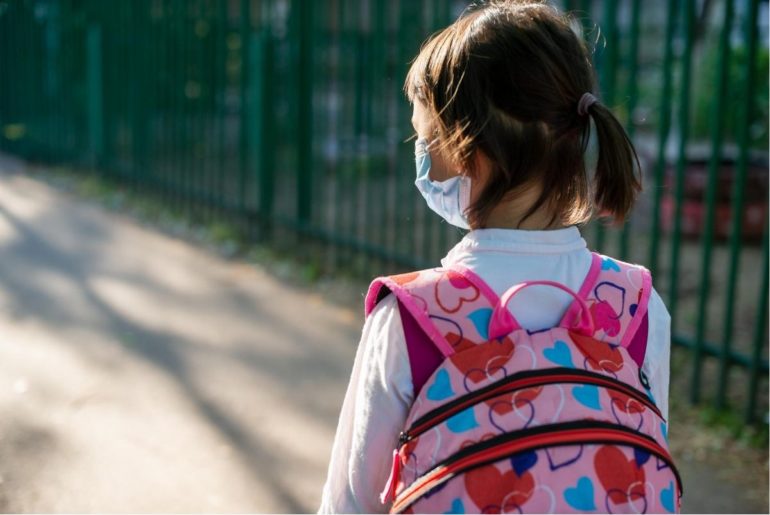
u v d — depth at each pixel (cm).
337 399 365
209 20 649
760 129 609
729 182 646
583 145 126
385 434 125
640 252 623
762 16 394
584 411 117
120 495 282
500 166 122
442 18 477
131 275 534
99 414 337
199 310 472
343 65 552
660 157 376
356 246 534
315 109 566
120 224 672
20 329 426
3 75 973
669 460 122
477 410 117
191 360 398
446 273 126
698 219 652
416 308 122
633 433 118
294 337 436
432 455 117
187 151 686
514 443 114
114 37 780
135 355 401
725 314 353
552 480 113
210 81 654
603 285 129
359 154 544
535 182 125
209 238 625
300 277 537
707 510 291
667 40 368
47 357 392
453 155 125
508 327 121
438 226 506
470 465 115
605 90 394
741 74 575
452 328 122
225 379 379
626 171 126
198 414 343
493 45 123
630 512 114
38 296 481
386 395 123
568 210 128
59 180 837
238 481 295
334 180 755
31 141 930
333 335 442
